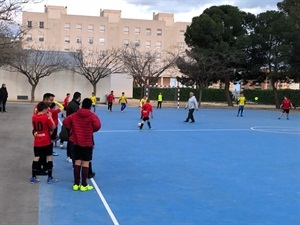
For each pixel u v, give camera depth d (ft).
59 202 22.99
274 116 115.44
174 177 30.81
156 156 40.45
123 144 48.47
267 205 23.82
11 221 19.43
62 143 42.65
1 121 68.54
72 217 20.39
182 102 182.19
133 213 21.43
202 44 160.25
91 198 24.07
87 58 223.30
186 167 35.04
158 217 20.90
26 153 38.22
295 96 189.06
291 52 148.87
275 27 151.64
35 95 147.23
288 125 84.07
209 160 38.99
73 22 317.63
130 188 26.94
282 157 42.24
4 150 39.75
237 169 34.81
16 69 140.97
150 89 178.19
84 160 25.79
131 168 33.88
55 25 313.53
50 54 150.10
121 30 330.75
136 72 174.60
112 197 24.50
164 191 26.40
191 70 155.74
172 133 62.03
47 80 148.15
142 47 334.44
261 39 154.10
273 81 160.97
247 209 22.90
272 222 20.70
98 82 153.38
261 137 60.95
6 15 56.03
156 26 336.90
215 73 154.81
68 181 28.14
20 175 29.25
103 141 50.75
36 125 27.07
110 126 69.97
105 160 37.47
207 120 91.91
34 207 21.84
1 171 30.35
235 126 78.33
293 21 153.28
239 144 51.93
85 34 320.91
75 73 150.92
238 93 204.13
